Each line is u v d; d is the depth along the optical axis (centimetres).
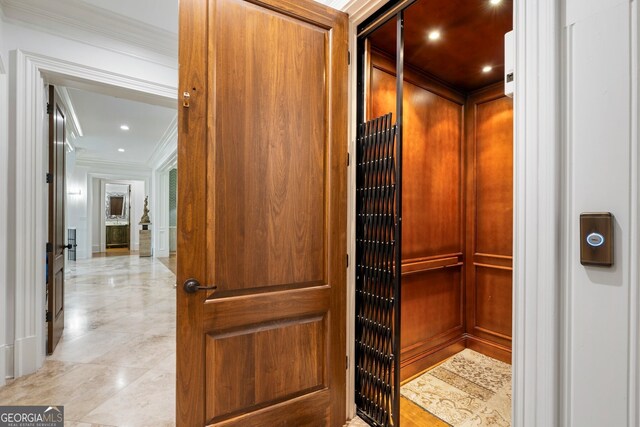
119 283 547
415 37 199
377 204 175
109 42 257
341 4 174
